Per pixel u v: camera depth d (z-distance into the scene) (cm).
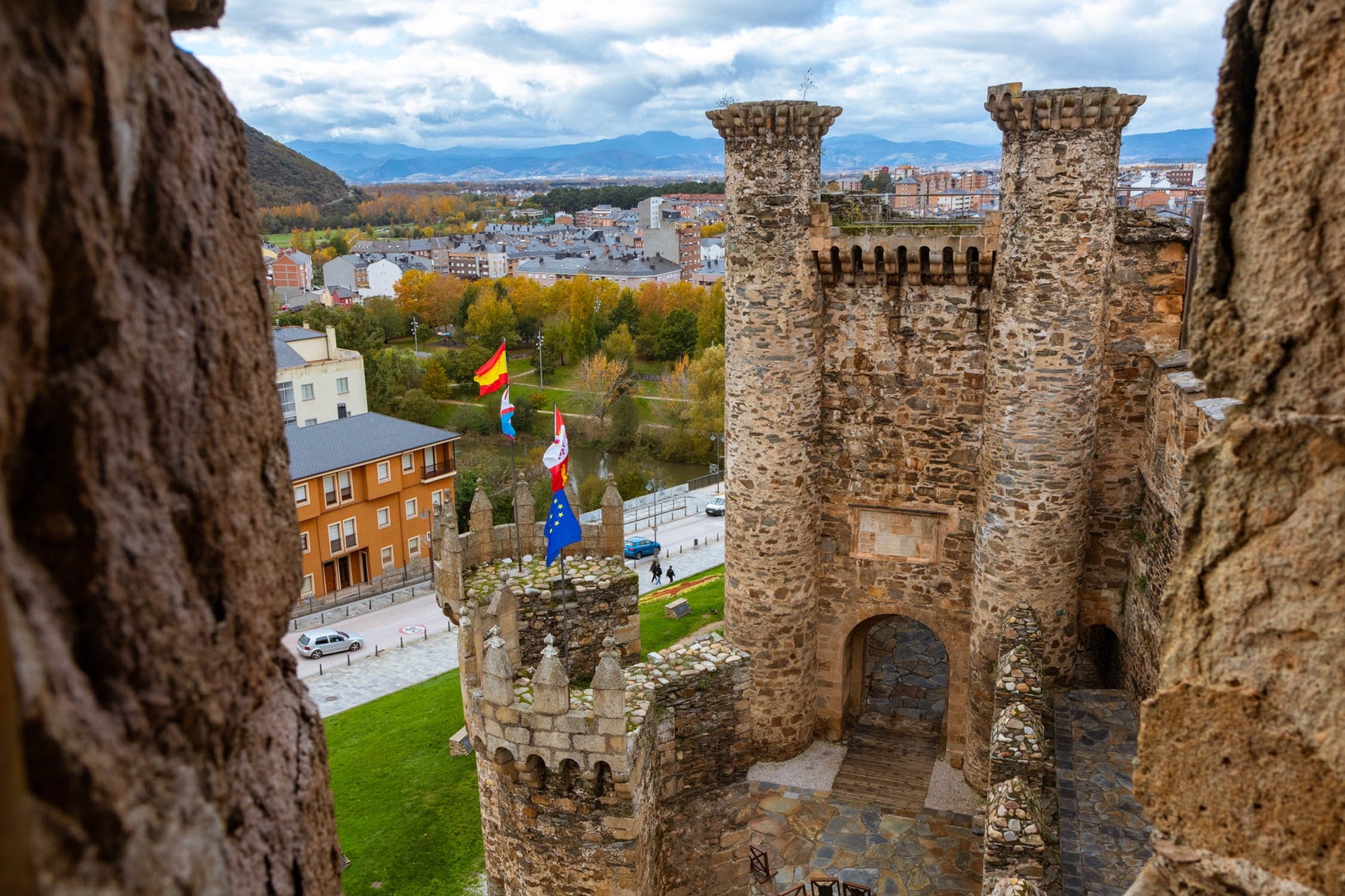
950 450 2625
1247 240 445
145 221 299
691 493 7638
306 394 7319
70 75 247
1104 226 2238
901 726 2930
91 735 240
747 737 1792
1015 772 1798
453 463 6550
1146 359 2439
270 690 386
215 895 292
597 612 2047
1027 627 2323
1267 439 438
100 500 264
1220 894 460
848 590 2788
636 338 11419
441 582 2116
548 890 1630
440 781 3127
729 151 2528
